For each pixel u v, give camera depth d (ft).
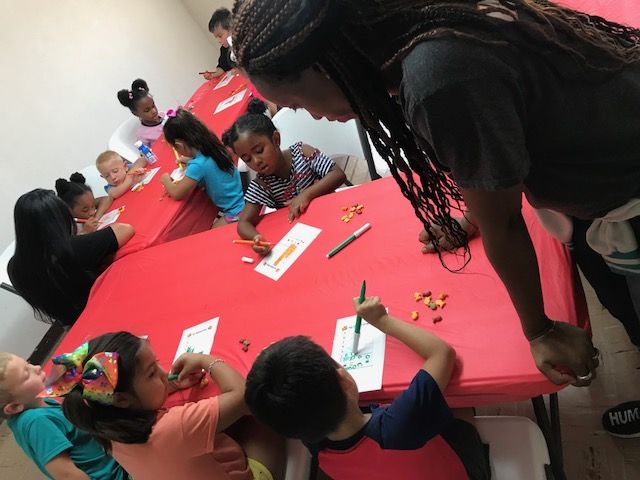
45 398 5.71
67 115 13.10
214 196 8.78
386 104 2.45
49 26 12.94
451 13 2.04
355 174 10.17
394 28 2.18
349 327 4.31
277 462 4.86
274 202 7.11
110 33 14.29
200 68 16.85
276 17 2.13
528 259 2.62
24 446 5.50
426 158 2.66
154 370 4.48
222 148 8.81
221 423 4.29
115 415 4.25
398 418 3.38
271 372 3.43
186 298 5.83
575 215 2.83
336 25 2.15
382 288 4.47
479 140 2.11
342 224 5.56
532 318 2.94
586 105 2.27
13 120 12.02
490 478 3.74
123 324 5.94
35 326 11.41
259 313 5.01
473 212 2.47
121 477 5.59
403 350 3.87
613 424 4.99
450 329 3.81
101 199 10.20
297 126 8.58
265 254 5.79
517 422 3.96
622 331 5.74
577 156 2.44
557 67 2.15
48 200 7.60
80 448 5.53
